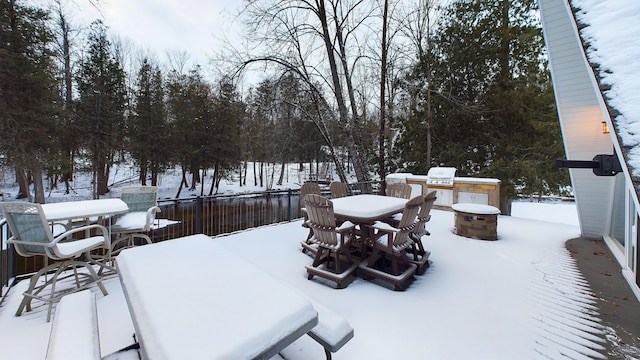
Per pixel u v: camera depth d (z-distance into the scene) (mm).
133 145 14164
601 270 3221
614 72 1634
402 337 1964
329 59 8766
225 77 7996
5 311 2322
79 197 14000
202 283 1363
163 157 14836
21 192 12703
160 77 15977
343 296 2602
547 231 5074
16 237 2330
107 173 14938
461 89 8703
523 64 7664
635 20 1817
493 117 8062
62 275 3137
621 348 1847
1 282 2537
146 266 1568
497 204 6105
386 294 2646
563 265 3385
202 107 15289
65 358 1014
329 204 2795
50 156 10547
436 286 2818
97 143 12867
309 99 9039
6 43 9133
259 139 13945
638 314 2268
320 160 21203
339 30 8703
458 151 8461
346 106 9805
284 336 1034
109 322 2117
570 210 10438
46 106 10031
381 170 10383
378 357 1747
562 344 1893
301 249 3920
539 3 3520
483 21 8070
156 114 14648
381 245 2936
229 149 15844
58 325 1239
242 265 1603
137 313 1140
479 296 2600
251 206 7559
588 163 2771
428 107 9055
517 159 7613
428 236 4688
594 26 1988
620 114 1450
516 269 3266
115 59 14398
